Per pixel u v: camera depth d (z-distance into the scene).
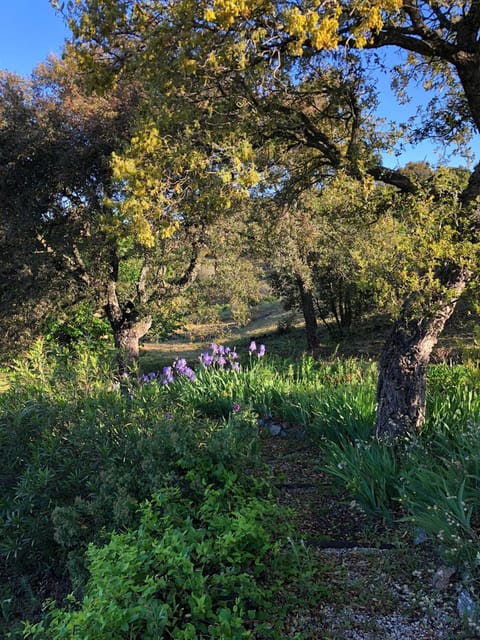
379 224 4.30
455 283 4.46
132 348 12.79
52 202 10.59
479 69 4.54
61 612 2.89
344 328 17.78
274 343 20.16
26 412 5.02
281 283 18.12
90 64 5.12
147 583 2.79
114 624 2.46
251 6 3.81
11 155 9.77
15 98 10.24
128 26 4.84
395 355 4.84
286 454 5.99
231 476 4.06
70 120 9.98
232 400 7.31
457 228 3.93
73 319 15.01
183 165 4.83
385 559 3.46
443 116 6.33
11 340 12.52
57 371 5.60
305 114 5.88
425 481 3.69
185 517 3.79
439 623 2.77
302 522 4.24
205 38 4.28
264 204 6.58
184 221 6.39
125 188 4.86
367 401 5.88
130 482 4.16
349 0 4.03
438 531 3.24
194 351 20.23
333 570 3.38
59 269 11.47
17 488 4.63
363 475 4.24
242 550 3.32
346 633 2.75
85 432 4.61
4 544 4.46
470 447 3.92
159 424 4.50
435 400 5.45
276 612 2.94
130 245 11.00
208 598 2.77
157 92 4.77
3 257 11.04
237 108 5.04
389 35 4.61
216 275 13.50
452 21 4.88
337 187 4.62
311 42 4.03
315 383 7.84
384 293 3.67
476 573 3.02
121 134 9.54
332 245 12.23
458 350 10.65
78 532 3.96
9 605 4.26
